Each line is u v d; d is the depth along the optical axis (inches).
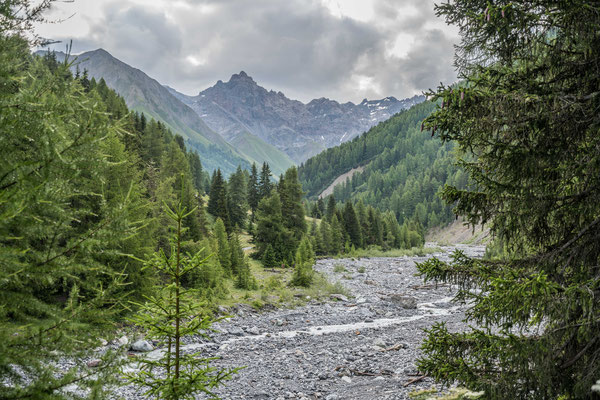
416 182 6594.5
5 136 95.1
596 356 189.8
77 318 101.5
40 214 97.2
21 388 92.6
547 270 219.5
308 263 1312.7
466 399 307.9
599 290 190.1
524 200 214.7
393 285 1462.8
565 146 210.1
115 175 562.9
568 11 193.0
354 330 820.6
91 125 98.0
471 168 244.8
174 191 1305.4
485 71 231.6
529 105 209.2
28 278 96.5
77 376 104.1
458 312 1008.2
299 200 2256.4
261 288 1208.2
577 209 213.5
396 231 3572.8
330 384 488.7
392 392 425.4
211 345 661.3
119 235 104.5
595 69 209.5
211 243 1226.0
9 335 93.5
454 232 5177.2
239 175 2827.3
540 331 384.8
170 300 187.0
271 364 571.5
